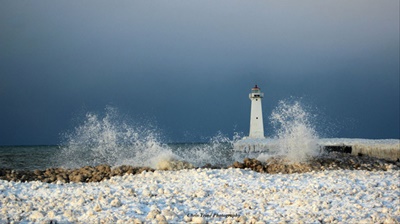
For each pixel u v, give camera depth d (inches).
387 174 655.1
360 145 1165.1
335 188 519.8
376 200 450.0
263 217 384.2
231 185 542.6
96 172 735.1
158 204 430.3
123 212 388.8
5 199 459.5
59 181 623.5
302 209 414.9
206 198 468.4
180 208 419.2
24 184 586.2
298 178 605.6
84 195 478.0
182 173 635.5
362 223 360.8
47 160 1311.5
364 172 678.5
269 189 511.8
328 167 767.7
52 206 421.1
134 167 761.0
